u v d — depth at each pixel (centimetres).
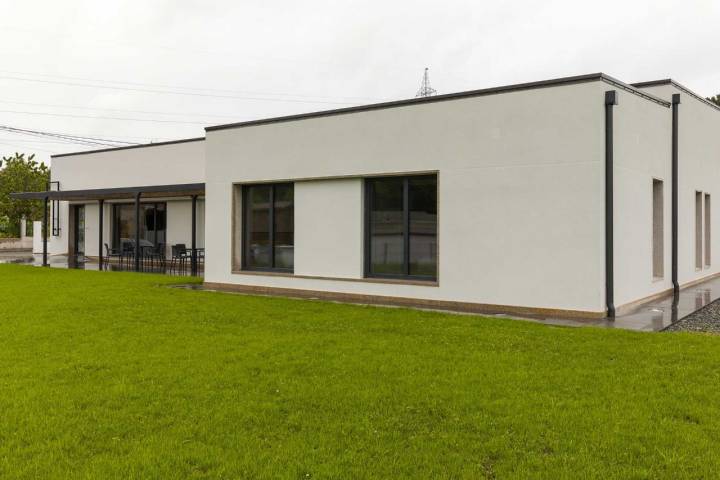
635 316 957
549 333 789
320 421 459
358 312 988
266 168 1342
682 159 1366
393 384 552
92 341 745
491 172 1037
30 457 392
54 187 2727
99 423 452
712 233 1633
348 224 1228
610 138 941
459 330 813
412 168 1129
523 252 1004
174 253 2061
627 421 453
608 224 943
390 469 375
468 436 428
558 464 382
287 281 1311
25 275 1689
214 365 621
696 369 593
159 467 376
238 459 390
